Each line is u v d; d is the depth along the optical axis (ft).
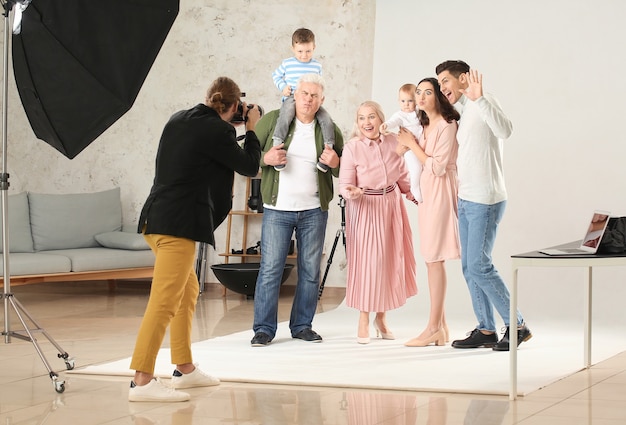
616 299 24.81
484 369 16.49
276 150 19.93
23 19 15.60
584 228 25.57
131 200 32.40
